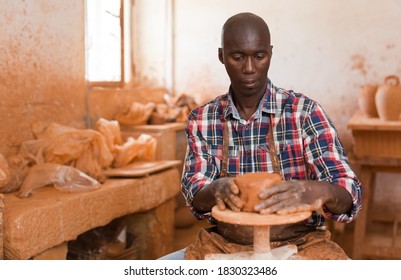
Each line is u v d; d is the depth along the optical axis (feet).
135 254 13.42
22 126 11.78
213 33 18.58
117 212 11.50
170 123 16.65
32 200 9.82
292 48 17.46
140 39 19.29
